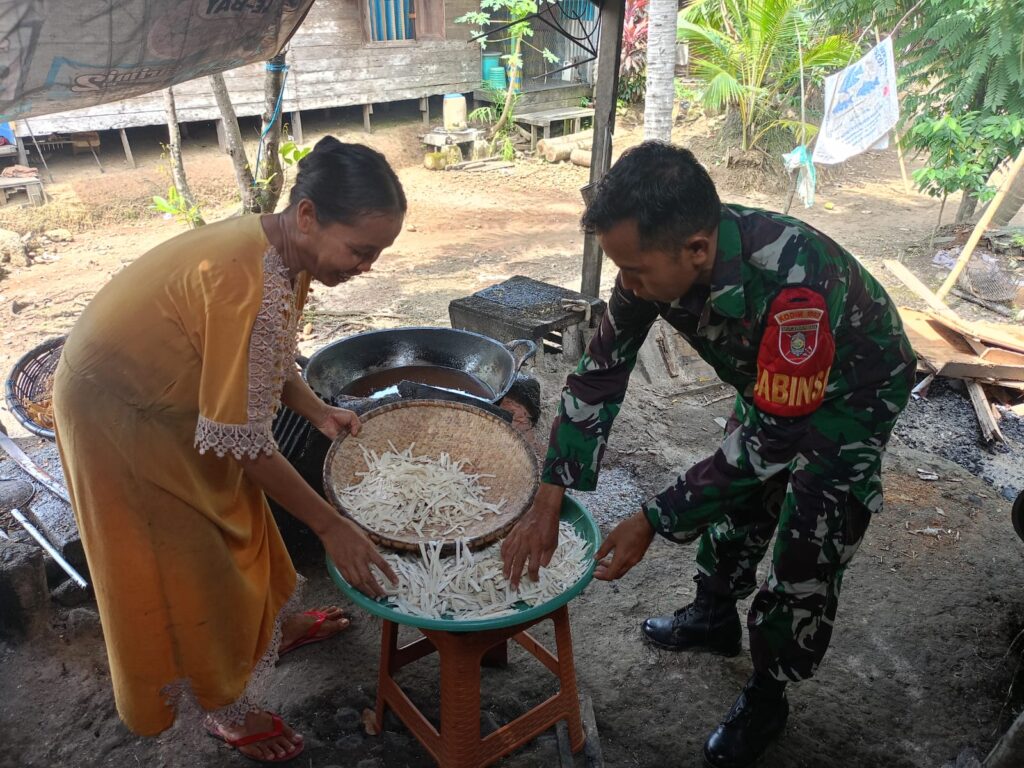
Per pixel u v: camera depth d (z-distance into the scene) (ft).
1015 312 19.15
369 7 31.89
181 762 6.86
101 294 5.37
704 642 8.13
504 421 7.20
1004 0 21.75
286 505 5.47
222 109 14.66
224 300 4.95
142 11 7.02
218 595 5.90
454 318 12.93
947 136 23.18
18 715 7.17
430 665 7.98
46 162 26.76
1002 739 6.19
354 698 7.53
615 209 4.75
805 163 19.92
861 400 5.66
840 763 7.09
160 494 5.44
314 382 8.77
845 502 5.84
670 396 13.78
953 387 14.69
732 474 5.65
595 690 7.77
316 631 8.13
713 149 33.27
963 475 11.83
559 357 13.92
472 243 24.63
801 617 6.26
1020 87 22.82
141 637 5.75
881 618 8.83
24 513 8.77
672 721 7.47
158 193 26.03
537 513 6.09
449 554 6.15
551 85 37.93
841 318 5.34
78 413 5.23
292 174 28.81
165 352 5.15
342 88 32.42
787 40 29.71
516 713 7.38
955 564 9.78
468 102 38.32
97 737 7.04
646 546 5.99
